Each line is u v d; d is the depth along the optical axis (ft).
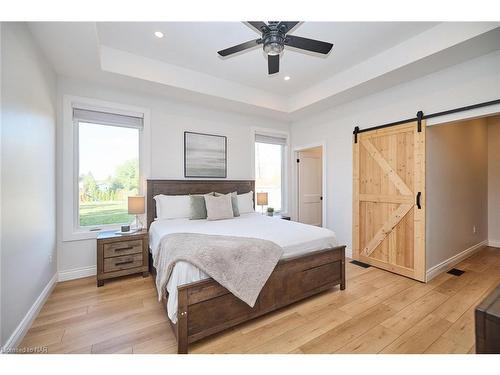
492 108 7.22
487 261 11.04
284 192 15.92
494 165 13.64
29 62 6.12
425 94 8.89
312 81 11.54
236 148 13.58
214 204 10.46
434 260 9.40
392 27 7.39
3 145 4.71
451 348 5.26
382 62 8.86
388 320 6.36
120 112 10.17
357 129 11.41
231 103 12.06
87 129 9.75
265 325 6.15
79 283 8.66
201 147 12.35
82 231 9.43
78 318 6.36
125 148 10.60
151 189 10.77
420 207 8.99
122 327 5.98
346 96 11.13
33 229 6.30
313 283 7.38
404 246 9.53
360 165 11.35
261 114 14.01
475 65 7.59
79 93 9.27
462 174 11.19
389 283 8.80
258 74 10.87
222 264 5.59
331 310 6.87
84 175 9.70
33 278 6.27
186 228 8.39
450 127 10.28
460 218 11.07
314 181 16.89
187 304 5.10
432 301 7.39
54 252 8.44
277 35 6.10
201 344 5.40
